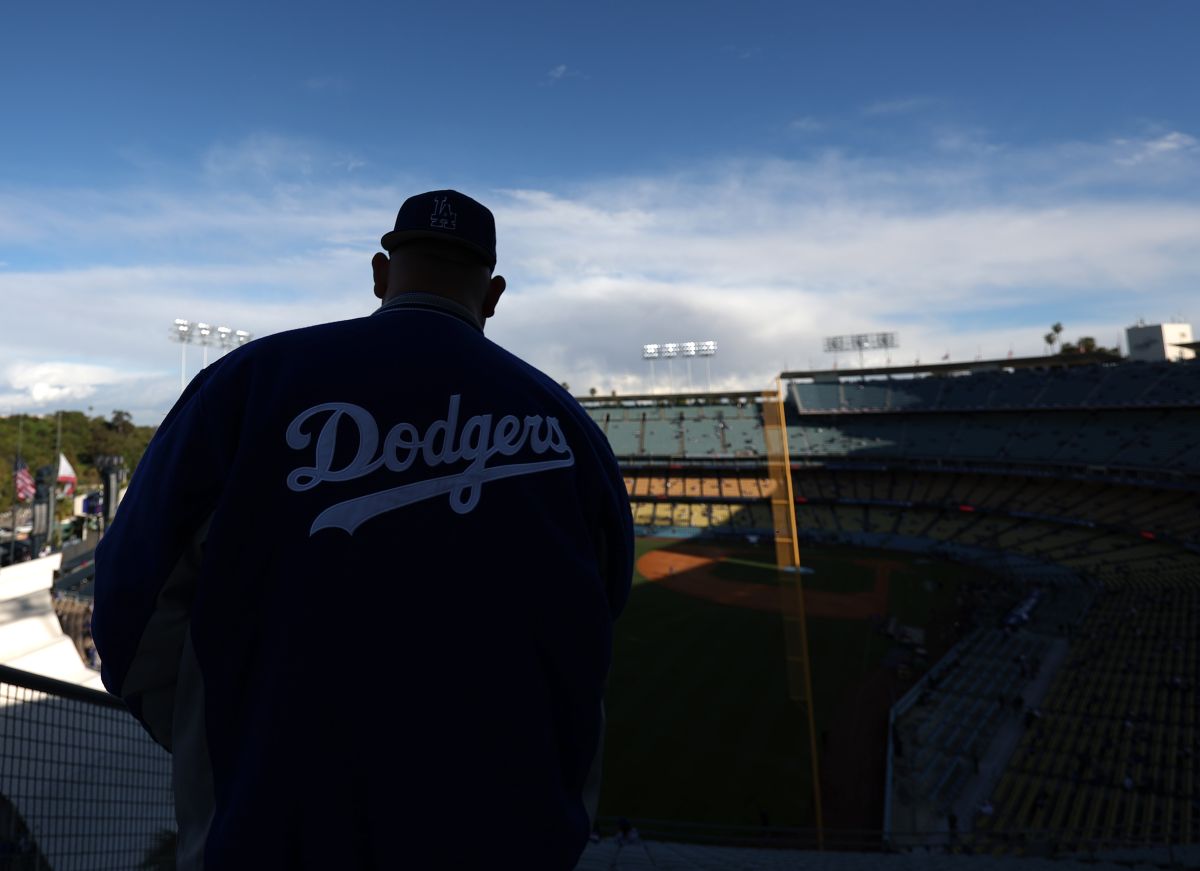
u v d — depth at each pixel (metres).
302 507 0.93
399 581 0.90
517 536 1.01
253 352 1.13
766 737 19.81
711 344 79.25
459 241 1.31
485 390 1.13
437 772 0.85
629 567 1.32
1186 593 32.16
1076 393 60.12
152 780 3.71
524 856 0.87
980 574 41.28
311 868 0.80
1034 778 18.02
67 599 24.95
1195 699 21.27
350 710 0.84
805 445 67.94
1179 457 47.62
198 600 0.91
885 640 28.80
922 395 69.56
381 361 1.09
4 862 2.77
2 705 2.75
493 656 0.92
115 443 87.75
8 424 83.06
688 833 15.51
